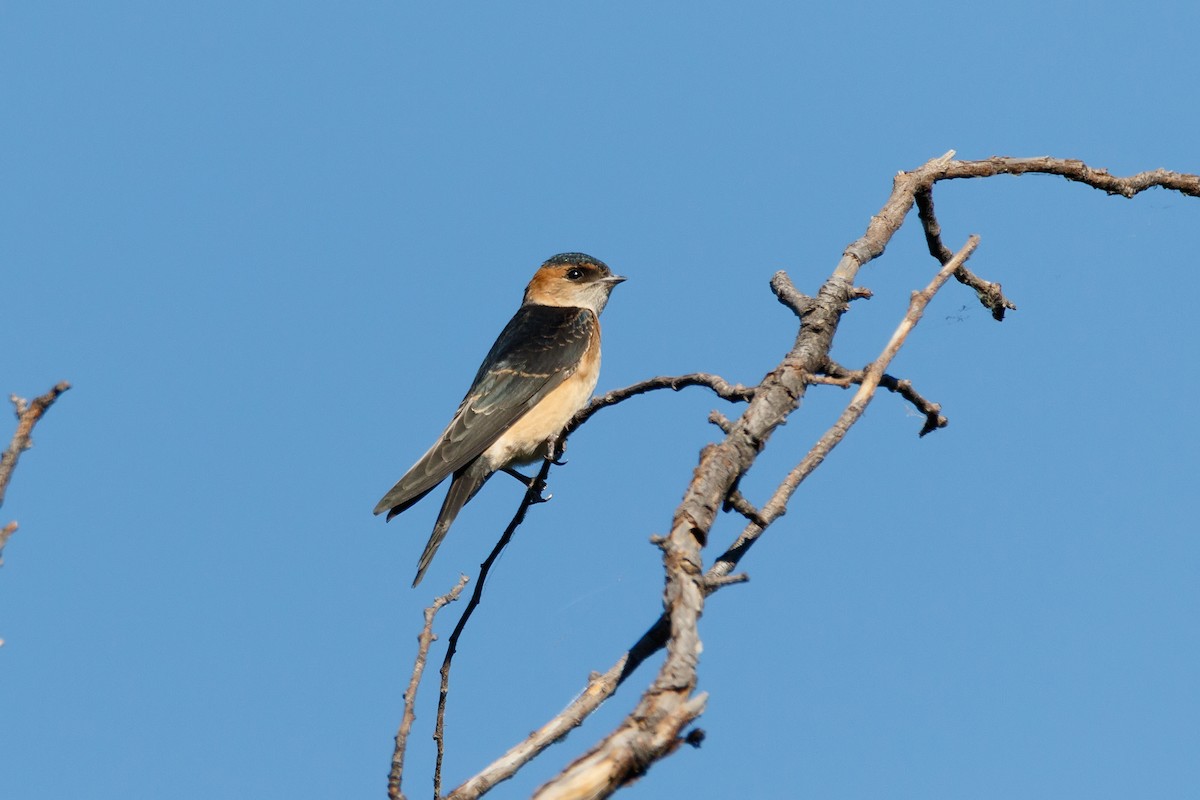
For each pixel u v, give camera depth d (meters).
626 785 6.11
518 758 8.23
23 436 6.62
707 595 7.07
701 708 6.22
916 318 8.54
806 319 9.52
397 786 8.64
